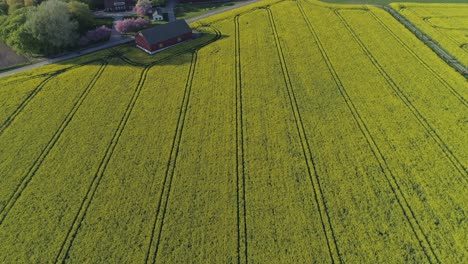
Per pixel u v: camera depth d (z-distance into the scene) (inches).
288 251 1358.3
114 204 1563.7
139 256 1360.7
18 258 1362.0
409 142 1846.7
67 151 1850.4
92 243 1408.7
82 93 2295.8
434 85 2282.2
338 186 1617.9
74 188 1642.5
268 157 1784.0
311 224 1455.5
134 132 1967.3
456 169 1684.3
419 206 1512.1
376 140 1866.4
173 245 1396.4
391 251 1347.2
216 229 1449.3
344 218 1476.4
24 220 1503.4
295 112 2091.5
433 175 1656.0
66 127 2012.8
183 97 2251.5
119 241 1414.9
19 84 2385.6
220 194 1596.9
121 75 2490.2
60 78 2456.9
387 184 1619.1
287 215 1494.8
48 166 1761.8
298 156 1784.0
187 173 1707.7
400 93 2222.0
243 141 1889.8
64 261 1350.9
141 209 1539.1
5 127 2015.3
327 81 2368.4
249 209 1524.4
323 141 1873.8
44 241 1421.0
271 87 2326.5
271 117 2059.5
